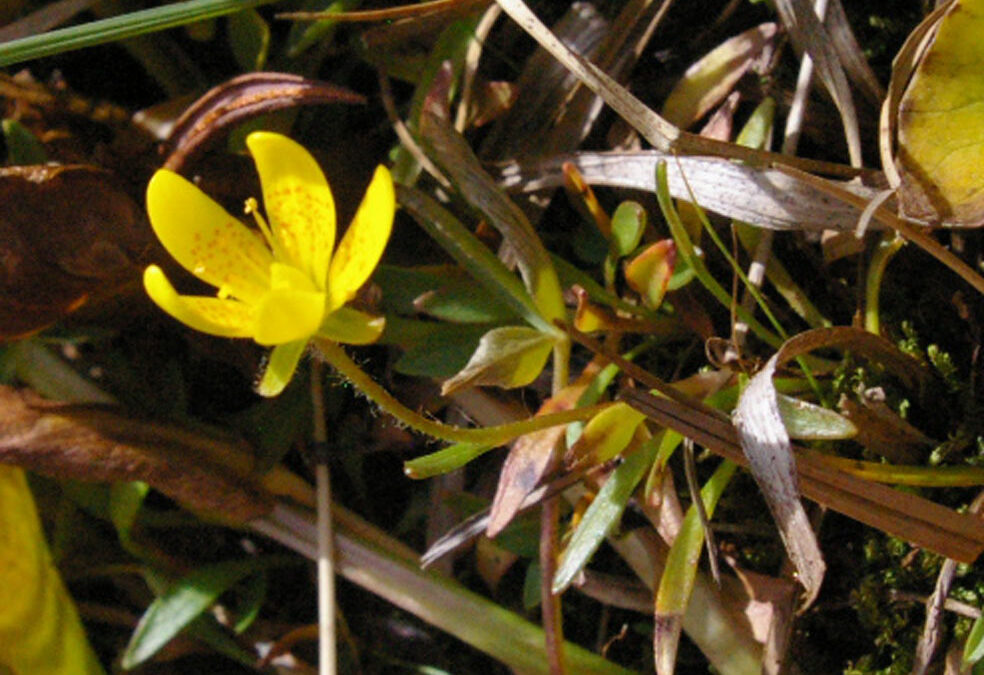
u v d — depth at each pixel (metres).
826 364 0.28
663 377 0.29
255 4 0.28
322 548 0.30
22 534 0.30
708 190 0.28
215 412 0.31
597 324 0.28
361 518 0.30
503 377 0.27
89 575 0.31
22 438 0.29
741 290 0.29
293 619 0.31
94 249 0.29
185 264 0.26
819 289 0.29
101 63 0.32
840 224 0.27
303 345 0.26
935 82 0.26
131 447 0.29
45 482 0.31
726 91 0.29
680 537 0.27
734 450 0.26
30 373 0.30
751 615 0.28
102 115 0.31
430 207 0.28
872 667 0.28
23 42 0.28
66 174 0.28
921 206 0.27
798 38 0.28
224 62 0.31
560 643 0.28
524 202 0.30
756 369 0.28
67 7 0.30
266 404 0.30
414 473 0.27
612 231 0.28
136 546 0.30
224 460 0.30
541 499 0.27
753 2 0.29
